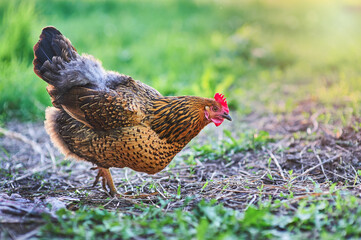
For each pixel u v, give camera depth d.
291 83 10.75
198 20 16.09
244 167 5.91
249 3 19.20
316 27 16.09
